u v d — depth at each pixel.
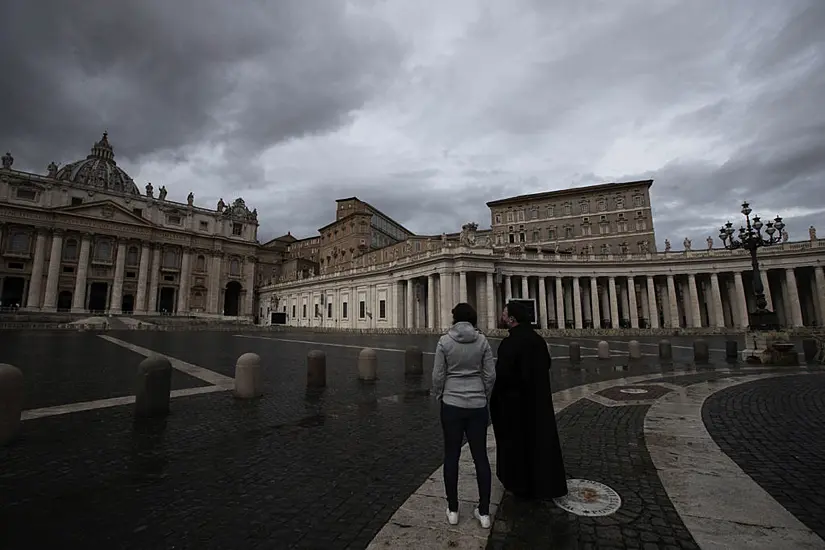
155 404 7.98
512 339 4.42
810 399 9.18
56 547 3.47
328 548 3.43
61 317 59.25
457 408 3.89
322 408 8.78
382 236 85.12
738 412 8.02
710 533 3.59
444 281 48.72
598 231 71.12
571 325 57.28
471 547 3.40
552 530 3.66
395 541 3.49
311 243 100.19
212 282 81.44
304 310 76.56
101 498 4.41
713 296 52.75
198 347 24.50
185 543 3.53
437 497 4.37
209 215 83.12
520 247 62.44
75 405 8.71
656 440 6.28
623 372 14.19
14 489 4.62
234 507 4.21
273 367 15.62
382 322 58.84
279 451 5.99
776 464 5.24
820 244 47.66
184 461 5.57
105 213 69.19
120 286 69.50
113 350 21.27
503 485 4.37
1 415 6.16
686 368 15.16
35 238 64.12
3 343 24.75
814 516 3.88
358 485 4.76
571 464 5.32
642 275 55.22
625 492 4.45
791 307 48.59
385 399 9.73
